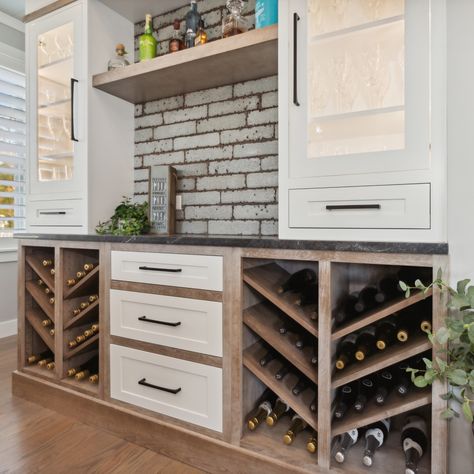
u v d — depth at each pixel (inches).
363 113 49.3
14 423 67.6
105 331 65.7
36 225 82.5
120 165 84.1
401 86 47.3
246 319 53.1
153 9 82.5
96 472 54.0
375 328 51.1
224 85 78.1
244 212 76.2
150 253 60.1
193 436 55.8
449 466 42.1
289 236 52.1
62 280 73.2
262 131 74.4
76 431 65.2
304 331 55.7
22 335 79.8
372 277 59.2
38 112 82.4
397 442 52.9
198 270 55.5
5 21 112.9
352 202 47.8
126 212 77.8
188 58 66.3
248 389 55.2
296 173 51.7
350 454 50.0
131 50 86.5
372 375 52.4
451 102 42.3
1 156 116.4
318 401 47.3
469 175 41.4
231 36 63.1
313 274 62.7
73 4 76.9
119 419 63.4
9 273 118.8
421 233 43.8
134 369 62.6
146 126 87.6
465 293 38.8
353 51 51.1
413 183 44.3
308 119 51.5
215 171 79.4
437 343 41.3
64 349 73.3
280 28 53.8
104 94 80.0
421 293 42.9
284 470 48.9
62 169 80.4
